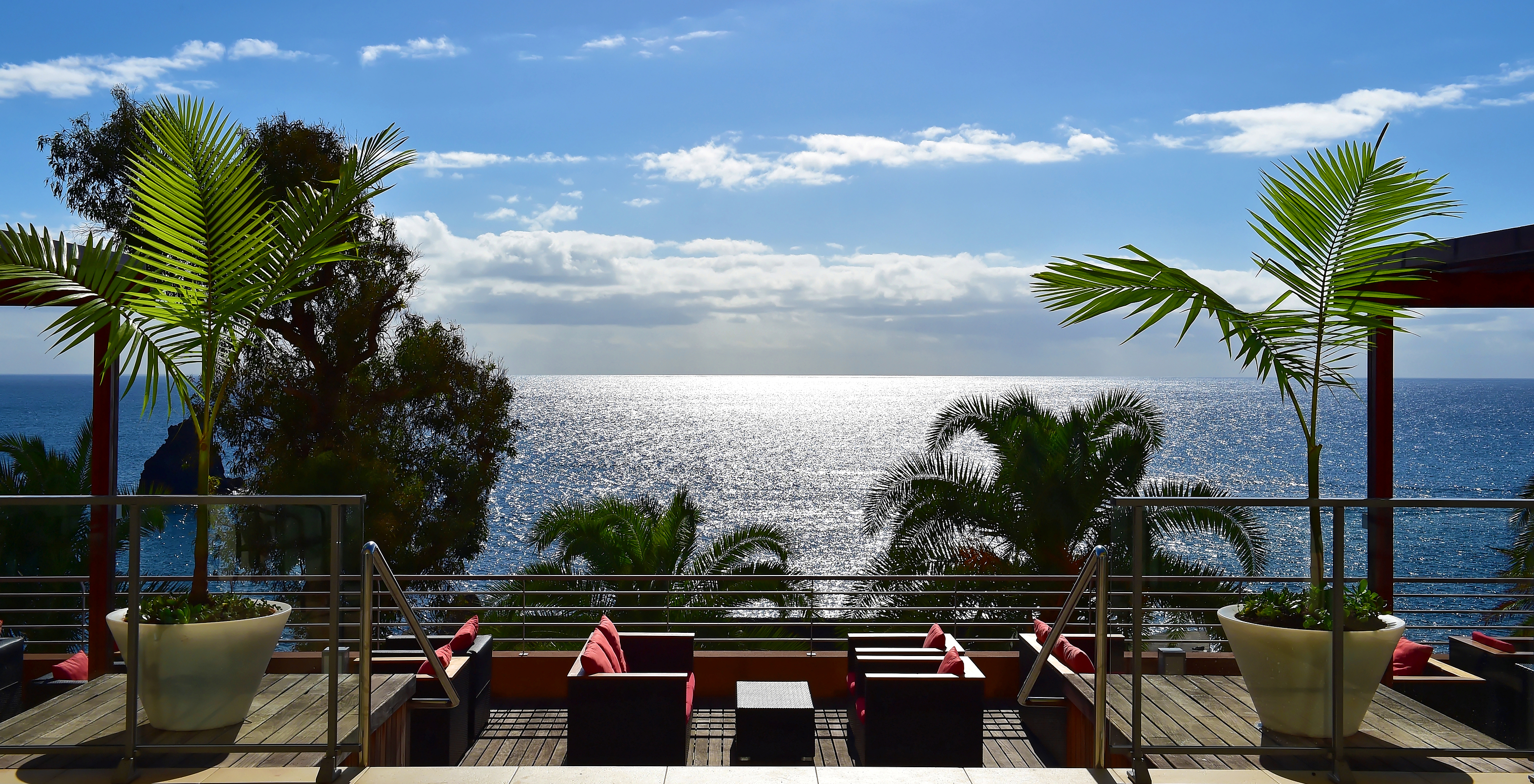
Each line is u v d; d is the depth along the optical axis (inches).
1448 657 148.4
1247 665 148.9
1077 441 485.4
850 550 1496.1
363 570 146.7
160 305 183.5
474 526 757.9
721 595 509.7
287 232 195.3
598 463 2613.2
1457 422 3250.5
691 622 313.7
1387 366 275.1
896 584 482.3
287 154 656.4
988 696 294.4
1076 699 173.9
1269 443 2805.1
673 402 6678.2
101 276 179.5
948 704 223.5
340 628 146.3
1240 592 149.5
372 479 660.7
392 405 731.4
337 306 694.5
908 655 253.1
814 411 5467.5
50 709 145.9
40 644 153.0
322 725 145.2
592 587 527.5
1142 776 147.5
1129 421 498.9
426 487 721.6
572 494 1996.8
